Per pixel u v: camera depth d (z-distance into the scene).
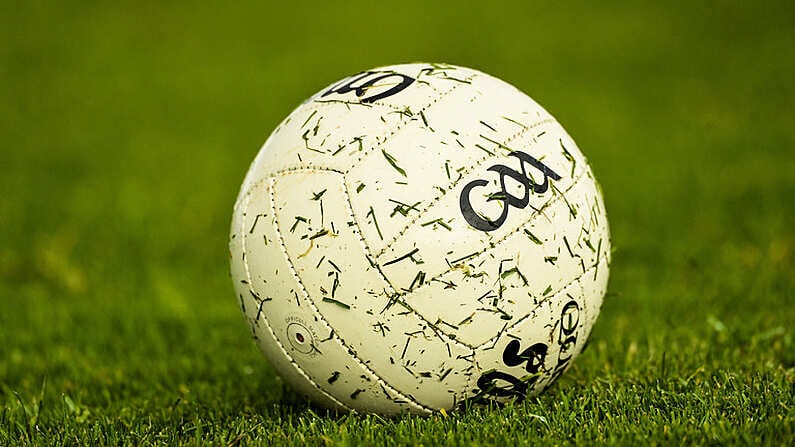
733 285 7.26
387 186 4.03
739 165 11.45
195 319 7.33
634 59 19.28
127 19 24.98
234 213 4.59
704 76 17.47
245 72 19.88
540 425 4.38
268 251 4.28
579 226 4.29
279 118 16.09
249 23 24.56
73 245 9.54
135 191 11.66
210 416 5.01
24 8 25.81
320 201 4.12
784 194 9.92
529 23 23.20
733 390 4.80
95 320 7.46
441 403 4.36
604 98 16.33
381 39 22.25
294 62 20.53
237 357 6.38
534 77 18.16
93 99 17.89
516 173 4.13
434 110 4.20
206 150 14.01
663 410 4.61
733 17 21.94
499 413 4.42
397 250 4.00
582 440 4.20
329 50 21.47
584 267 4.34
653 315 6.66
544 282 4.17
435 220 3.99
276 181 4.30
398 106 4.22
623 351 5.88
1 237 9.80
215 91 18.36
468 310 4.06
